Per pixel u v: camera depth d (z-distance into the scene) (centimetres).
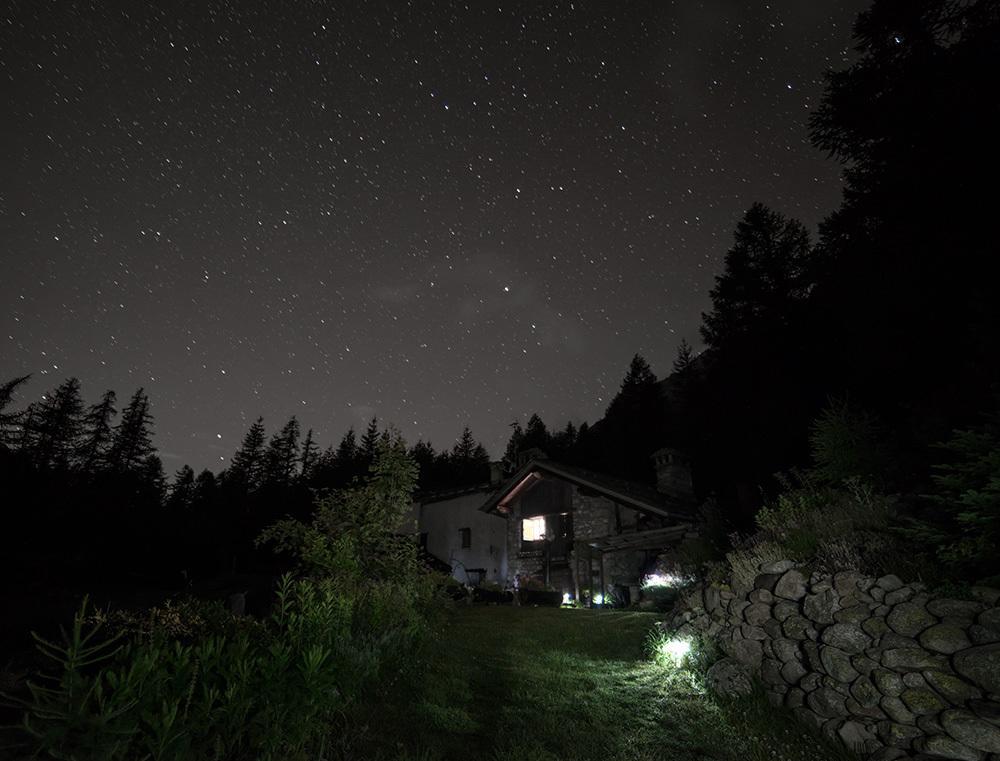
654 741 569
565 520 2520
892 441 971
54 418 3925
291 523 1010
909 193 1166
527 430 7125
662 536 2044
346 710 507
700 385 3334
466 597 1848
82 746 272
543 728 573
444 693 640
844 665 599
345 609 676
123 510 2922
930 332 1147
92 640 481
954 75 1108
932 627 538
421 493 3238
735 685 695
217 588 1170
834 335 1898
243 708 360
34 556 1770
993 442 564
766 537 923
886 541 689
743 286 2775
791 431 2039
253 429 6000
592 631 1128
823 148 1378
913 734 518
